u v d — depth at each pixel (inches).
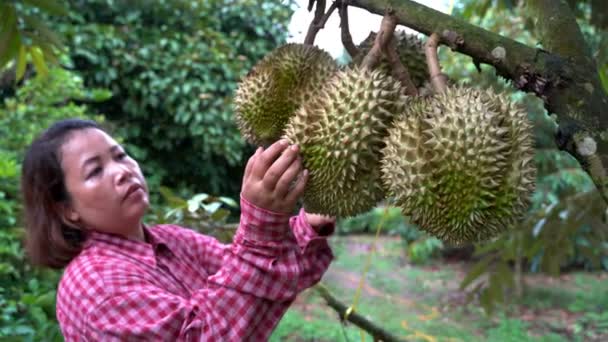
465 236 49.9
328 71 58.9
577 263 327.0
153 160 241.1
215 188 253.8
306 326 214.1
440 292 284.7
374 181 53.0
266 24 267.9
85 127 66.9
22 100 168.4
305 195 54.9
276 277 53.8
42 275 134.4
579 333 225.6
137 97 235.1
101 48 223.6
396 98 52.2
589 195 106.9
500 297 143.3
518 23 214.1
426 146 48.4
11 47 105.6
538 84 42.0
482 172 46.9
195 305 55.2
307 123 51.5
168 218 98.7
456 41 45.5
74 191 64.5
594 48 113.7
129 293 56.2
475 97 48.9
